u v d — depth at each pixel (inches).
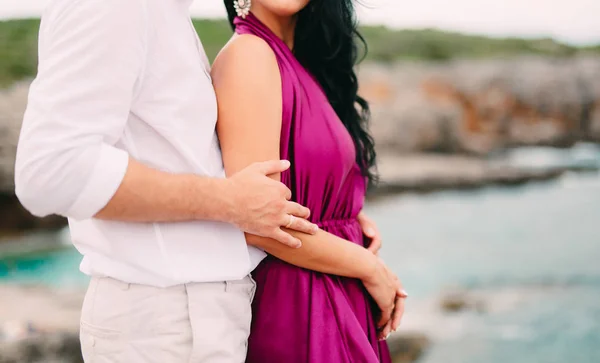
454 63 621.9
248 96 57.1
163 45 51.5
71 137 45.7
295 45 71.1
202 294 52.8
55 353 178.5
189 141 52.9
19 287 232.1
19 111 345.1
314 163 60.8
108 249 52.0
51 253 284.8
